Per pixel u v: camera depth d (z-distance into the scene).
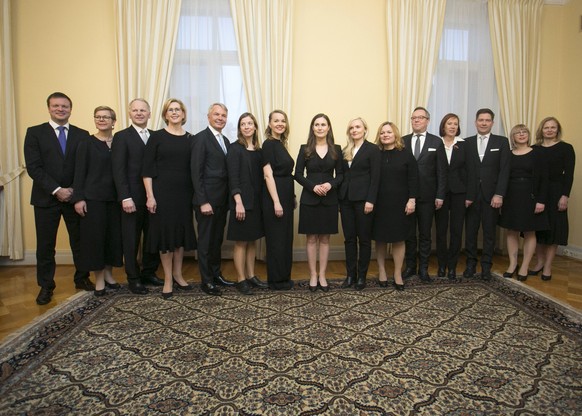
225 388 1.63
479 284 3.19
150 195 2.73
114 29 3.91
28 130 2.76
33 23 3.82
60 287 3.15
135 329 2.26
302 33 4.14
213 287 2.92
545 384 1.66
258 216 2.97
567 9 4.44
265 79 4.02
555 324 2.33
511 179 3.29
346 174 3.03
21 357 1.90
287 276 3.05
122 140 2.80
